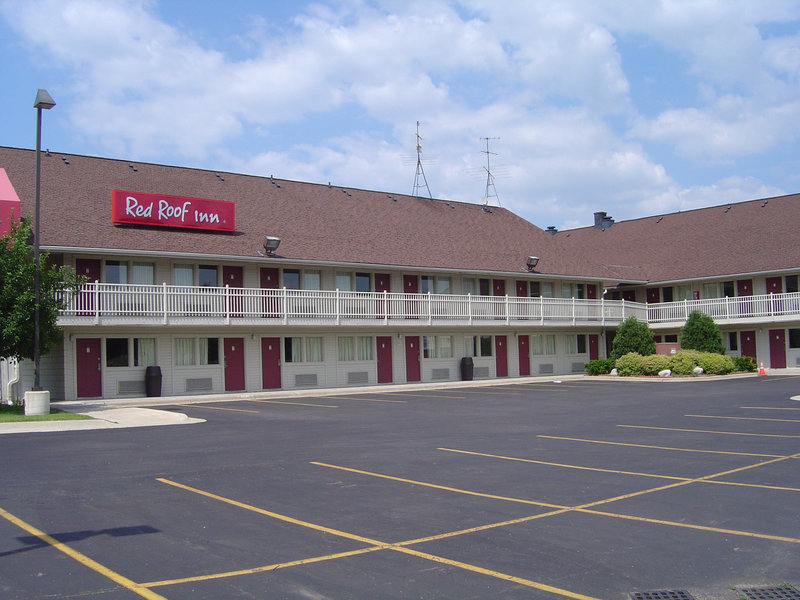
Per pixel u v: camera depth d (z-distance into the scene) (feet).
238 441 49.65
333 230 110.73
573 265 136.87
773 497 31.94
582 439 50.16
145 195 90.17
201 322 87.76
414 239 119.65
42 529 26.94
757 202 156.04
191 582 21.29
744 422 58.23
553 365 135.44
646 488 33.99
